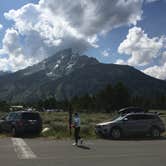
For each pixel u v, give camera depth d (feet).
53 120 158.30
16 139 83.10
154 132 89.15
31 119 94.58
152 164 43.27
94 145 67.41
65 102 467.93
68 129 96.84
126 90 376.89
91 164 43.42
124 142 74.90
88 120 167.12
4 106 333.83
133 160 46.78
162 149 60.13
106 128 85.71
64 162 45.03
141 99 404.77
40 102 523.70
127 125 86.79
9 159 47.78
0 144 69.31
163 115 238.07
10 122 95.91
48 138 85.81
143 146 65.51
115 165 42.57
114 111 372.38
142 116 88.84
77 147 63.31
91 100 402.52
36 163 44.27
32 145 67.15
